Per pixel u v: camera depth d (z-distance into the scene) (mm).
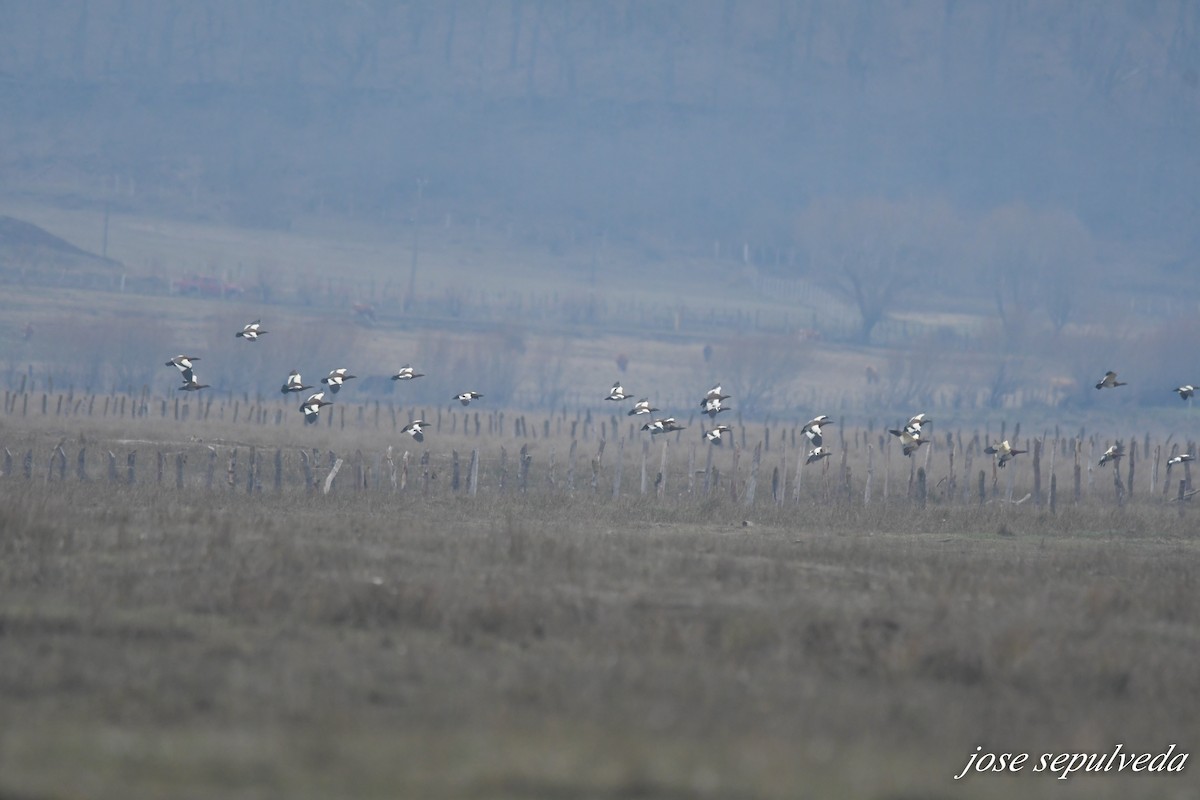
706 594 88812
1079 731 59344
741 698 62219
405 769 49875
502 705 59281
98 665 64062
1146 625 85688
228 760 50219
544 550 104062
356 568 93875
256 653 68062
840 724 58625
